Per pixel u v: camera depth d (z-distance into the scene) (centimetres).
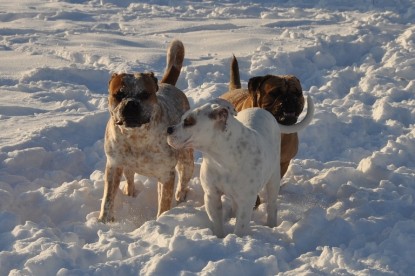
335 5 2320
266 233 657
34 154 870
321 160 955
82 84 1292
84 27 1805
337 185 810
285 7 2291
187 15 2075
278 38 1669
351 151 964
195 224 687
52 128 974
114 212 754
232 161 636
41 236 626
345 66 1489
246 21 1950
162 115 710
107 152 719
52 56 1456
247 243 595
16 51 1500
